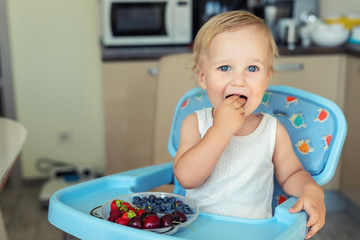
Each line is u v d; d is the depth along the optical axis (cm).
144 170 119
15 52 291
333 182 268
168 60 185
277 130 111
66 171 295
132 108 259
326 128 115
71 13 291
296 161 111
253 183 108
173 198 99
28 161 306
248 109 103
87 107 305
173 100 186
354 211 262
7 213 265
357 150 247
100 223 83
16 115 299
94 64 299
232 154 109
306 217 91
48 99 300
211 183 109
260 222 92
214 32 102
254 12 289
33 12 288
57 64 296
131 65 253
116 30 266
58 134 306
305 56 256
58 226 90
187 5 267
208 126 111
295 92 125
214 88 103
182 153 111
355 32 268
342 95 262
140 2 263
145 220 85
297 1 290
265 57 103
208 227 90
